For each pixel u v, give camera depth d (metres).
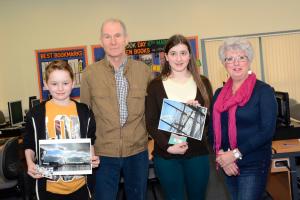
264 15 5.47
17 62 5.43
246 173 1.92
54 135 1.92
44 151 1.87
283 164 2.58
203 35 5.46
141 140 2.25
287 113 2.87
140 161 2.26
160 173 2.12
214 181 4.07
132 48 5.41
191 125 2.07
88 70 2.27
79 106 2.02
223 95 2.04
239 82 1.97
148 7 5.39
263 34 5.49
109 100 2.19
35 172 1.86
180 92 2.12
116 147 2.19
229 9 5.44
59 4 5.35
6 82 5.47
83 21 5.37
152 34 5.41
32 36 5.39
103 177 2.21
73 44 5.40
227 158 1.89
